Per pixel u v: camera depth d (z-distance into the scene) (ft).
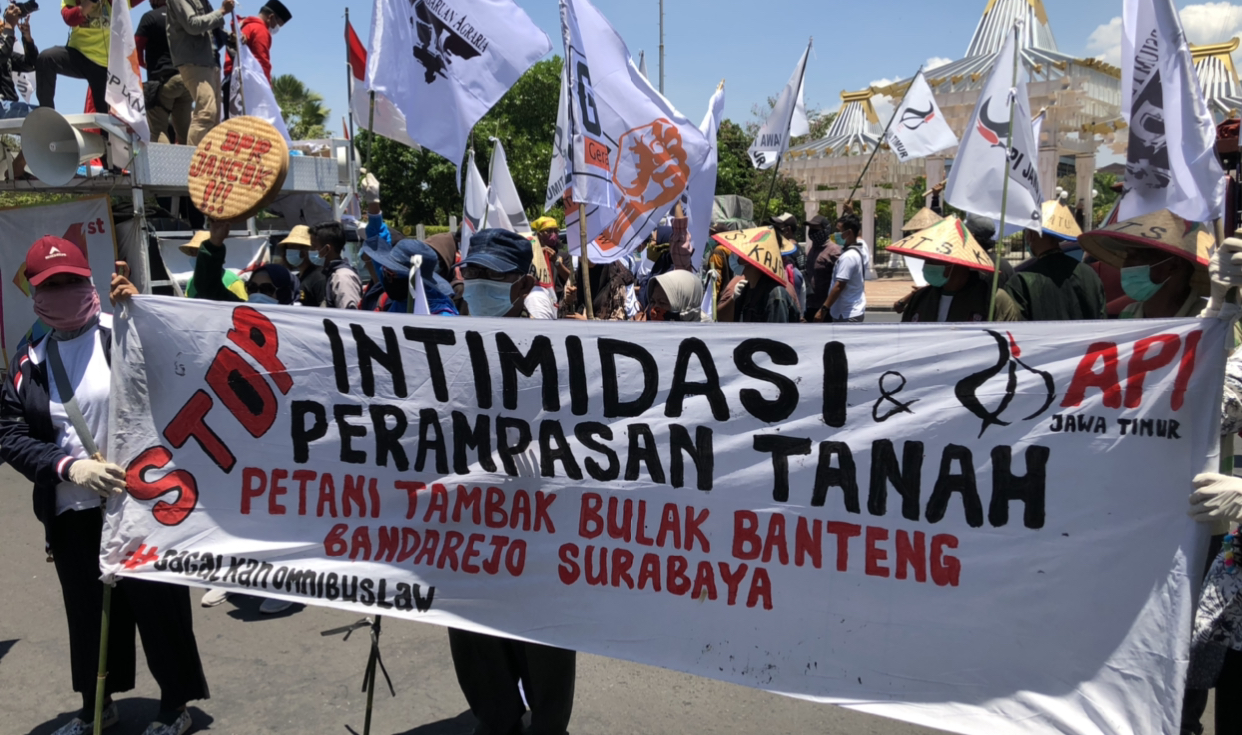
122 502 10.07
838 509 8.53
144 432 10.09
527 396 9.39
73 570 10.41
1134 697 7.55
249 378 9.96
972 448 8.13
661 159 17.43
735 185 81.97
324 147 29.50
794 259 30.91
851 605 8.45
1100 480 7.77
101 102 28.25
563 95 21.42
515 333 9.34
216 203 10.92
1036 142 13.64
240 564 9.94
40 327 10.56
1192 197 8.96
